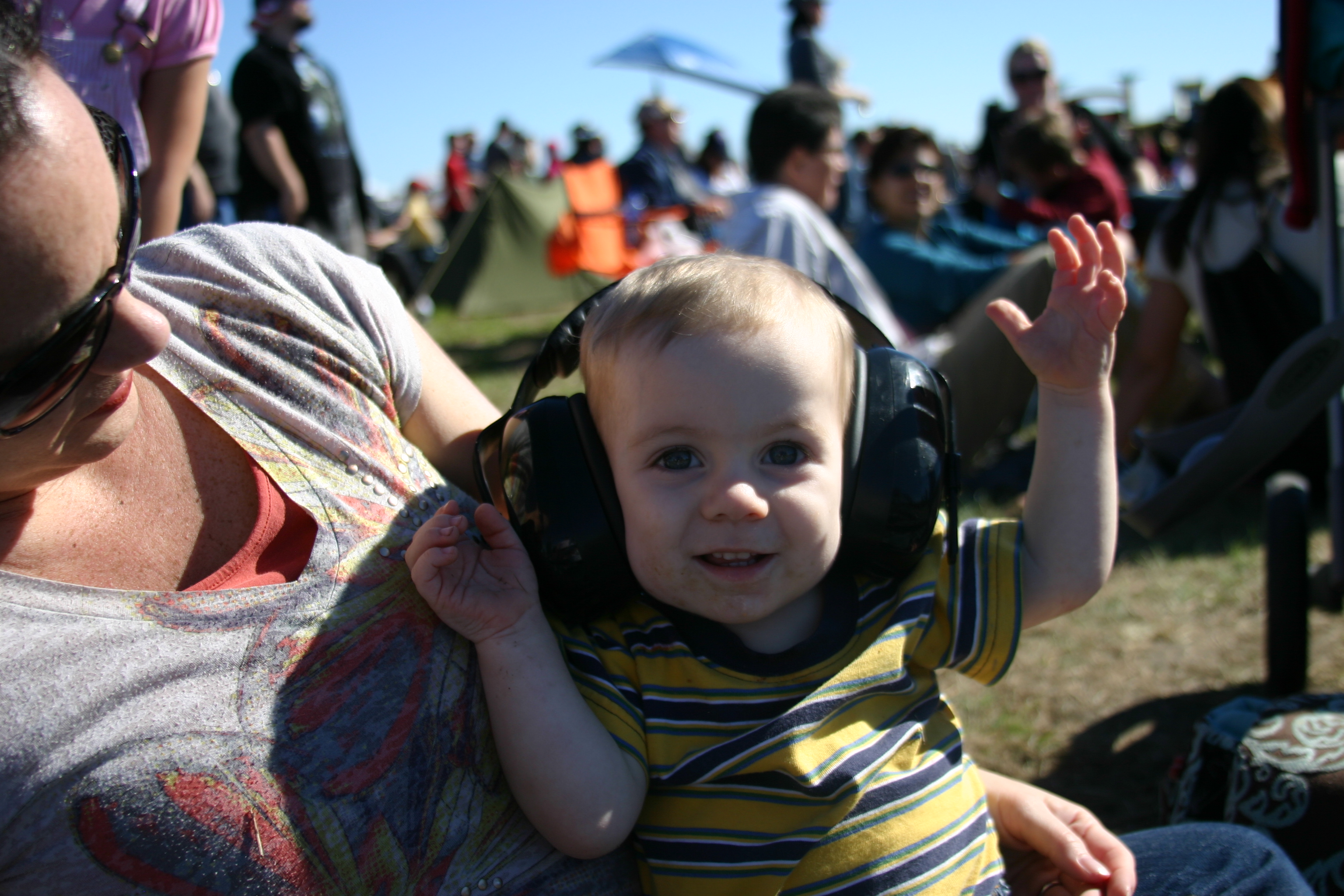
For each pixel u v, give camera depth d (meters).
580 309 1.19
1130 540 3.52
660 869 1.04
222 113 5.65
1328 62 2.32
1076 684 2.60
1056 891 1.22
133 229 0.83
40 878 0.77
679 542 1.01
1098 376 1.15
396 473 1.05
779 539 1.01
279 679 0.86
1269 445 2.20
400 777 0.90
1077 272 1.14
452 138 13.95
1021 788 1.31
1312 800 1.46
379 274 1.17
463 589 0.98
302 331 1.02
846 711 1.05
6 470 0.79
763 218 3.52
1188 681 2.57
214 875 0.80
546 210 10.02
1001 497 3.91
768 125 3.86
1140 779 2.20
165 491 0.92
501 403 5.42
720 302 1.02
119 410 0.86
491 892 0.94
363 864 0.86
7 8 0.77
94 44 1.84
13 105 0.71
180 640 0.83
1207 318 3.19
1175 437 2.93
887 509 1.08
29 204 0.70
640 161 8.27
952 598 1.15
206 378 0.97
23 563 0.83
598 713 1.03
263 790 0.82
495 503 1.17
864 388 1.11
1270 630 2.31
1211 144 3.10
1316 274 2.98
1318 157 2.44
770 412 1.00
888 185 4.43
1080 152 5.30
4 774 0.75
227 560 0.93
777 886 1.01
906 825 1.05
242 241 1.06
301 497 0.95
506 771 0.98
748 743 1.02
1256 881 1.13
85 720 0.77
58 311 0.73
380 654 0.92
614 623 1.11
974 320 3.65
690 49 8.05
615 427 1.06
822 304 1.09
